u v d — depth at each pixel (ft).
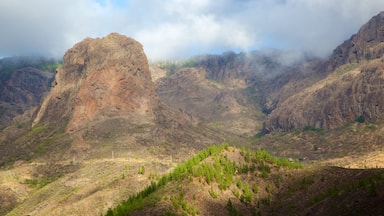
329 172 375.25
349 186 319.88
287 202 351.25
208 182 368.89
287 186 376.07
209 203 343.67
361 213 275.18
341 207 294.46
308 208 323.16
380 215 262.67
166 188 361.92
